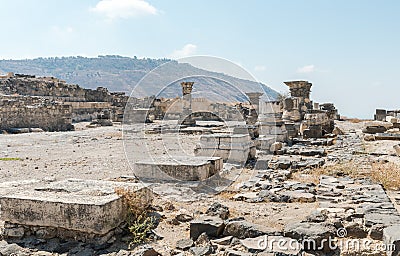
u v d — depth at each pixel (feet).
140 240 20.11
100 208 19.40
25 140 74.79
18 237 20.68
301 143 63.26
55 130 105.19
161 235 20.92
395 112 130.72
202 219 20.98
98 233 19.49
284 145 59.88
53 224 20.18
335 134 78.59
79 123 128.47
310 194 28.53
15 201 20.72
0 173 40.16
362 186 30.17
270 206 26.22
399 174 34.35
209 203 27.91
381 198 25.85
